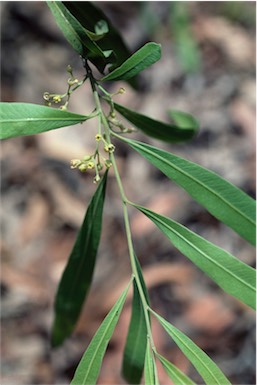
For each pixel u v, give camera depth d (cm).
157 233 100
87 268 39
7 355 91
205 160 113
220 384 30
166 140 40
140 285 32
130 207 106
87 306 90
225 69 129
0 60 129
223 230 101
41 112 30
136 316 34
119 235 101
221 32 135
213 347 87
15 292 96
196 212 104
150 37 134
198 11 139
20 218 106
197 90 125
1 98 123
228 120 119
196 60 129
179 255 97
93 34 33
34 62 130
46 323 93
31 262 100
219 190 31
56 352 90
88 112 118
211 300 91
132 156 113
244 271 31
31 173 111
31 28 136
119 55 40
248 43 133
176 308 91
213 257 31
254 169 110
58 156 112
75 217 106
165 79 127
